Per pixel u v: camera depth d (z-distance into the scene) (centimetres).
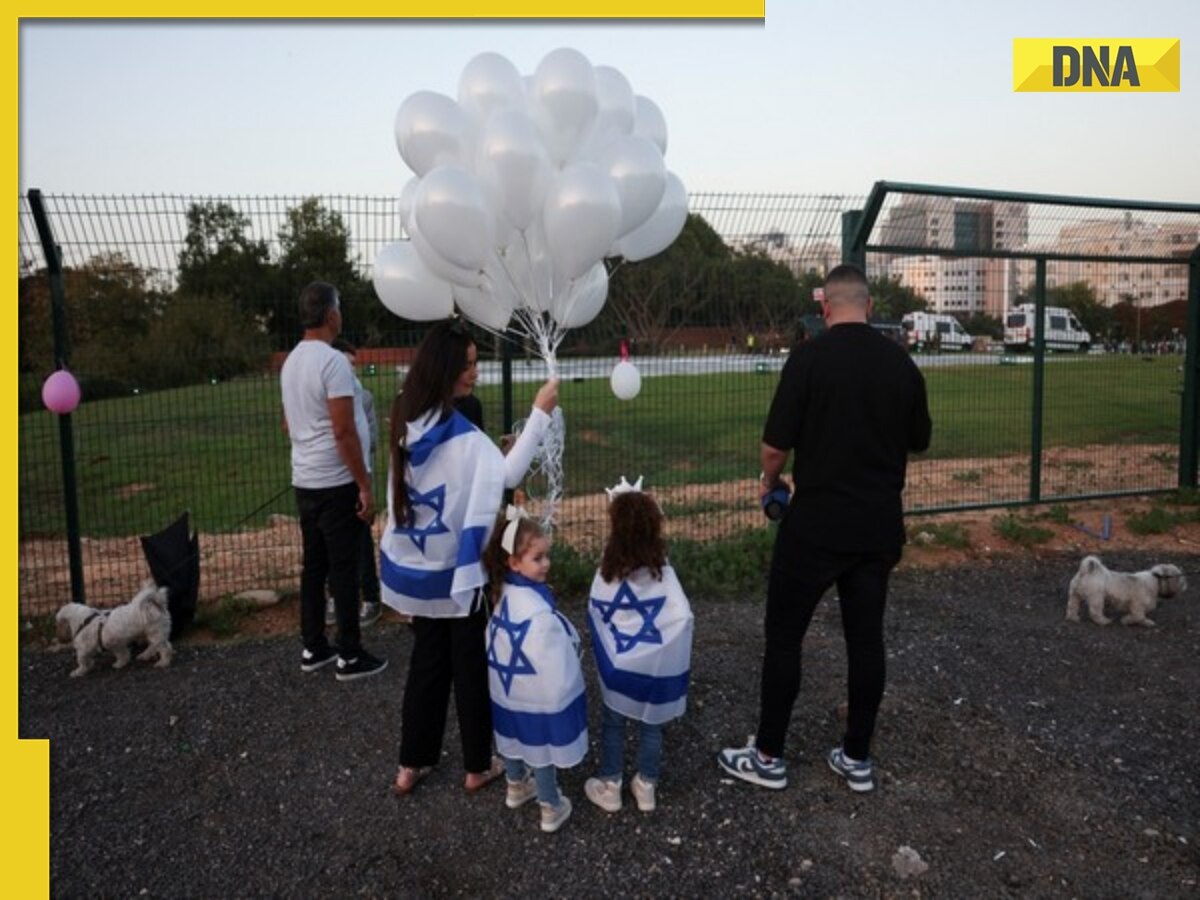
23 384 580
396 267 426
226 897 289
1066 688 437
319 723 407
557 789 318
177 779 362
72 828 328
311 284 434
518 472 326
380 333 569
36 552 717
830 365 322
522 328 477
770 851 306
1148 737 386
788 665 337
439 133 387
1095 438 1215
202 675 466
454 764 370
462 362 323
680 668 324
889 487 327
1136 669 460
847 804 334
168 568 508
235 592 580
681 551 621
